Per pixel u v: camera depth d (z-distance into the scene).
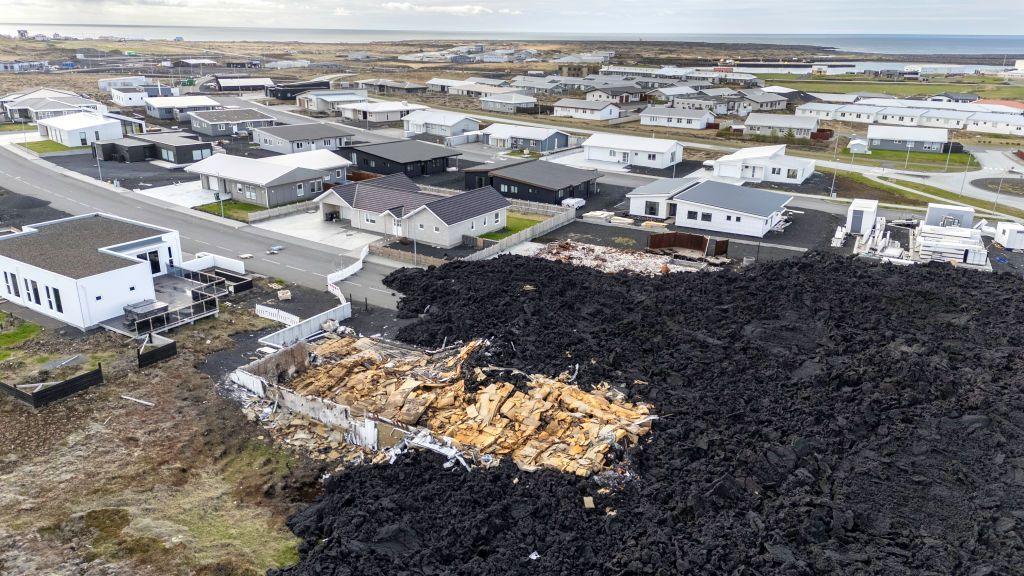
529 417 33.53
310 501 29.41
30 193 76.69
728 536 26.20
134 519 27.61
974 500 28.12
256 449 32.62
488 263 54.12
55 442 32.34
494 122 136.25
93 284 43.34
